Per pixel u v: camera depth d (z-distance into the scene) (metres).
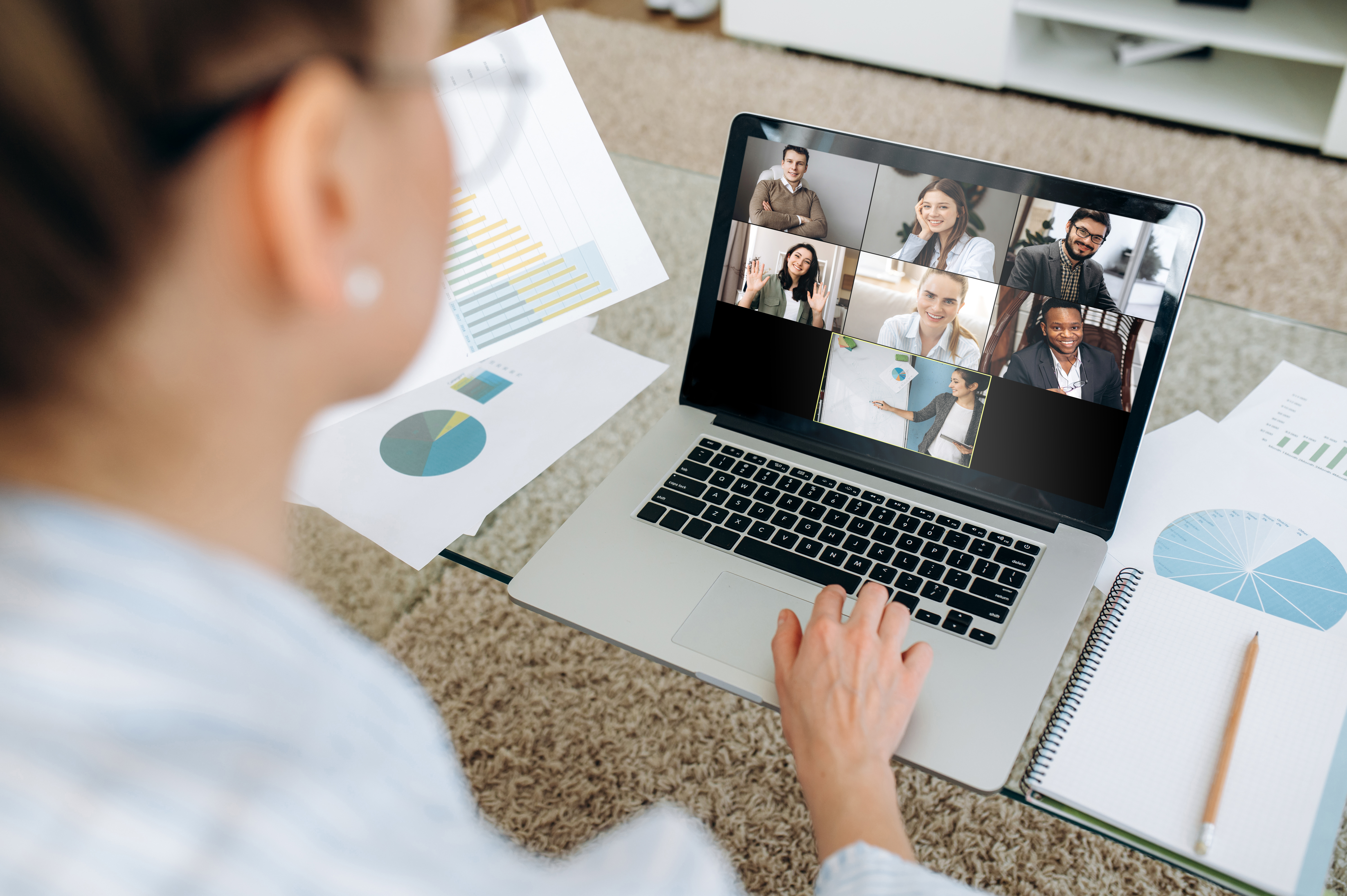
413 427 0.91
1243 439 0.85
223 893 0.21
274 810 0.22
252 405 0.25
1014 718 0.65
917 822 1.17
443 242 0.30
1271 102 2.23
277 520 0.29
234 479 0.26
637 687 1.32
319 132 0.22
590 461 0.87
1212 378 0.92
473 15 2.80
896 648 0.63
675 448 0.87
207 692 0.23
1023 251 0.77
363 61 0.24
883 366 0.84
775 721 1.28
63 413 0.22
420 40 0.26
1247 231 1.96
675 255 1.08
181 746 0.22
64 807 0.20
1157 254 0.72
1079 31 2.48
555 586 0.75
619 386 0.94
